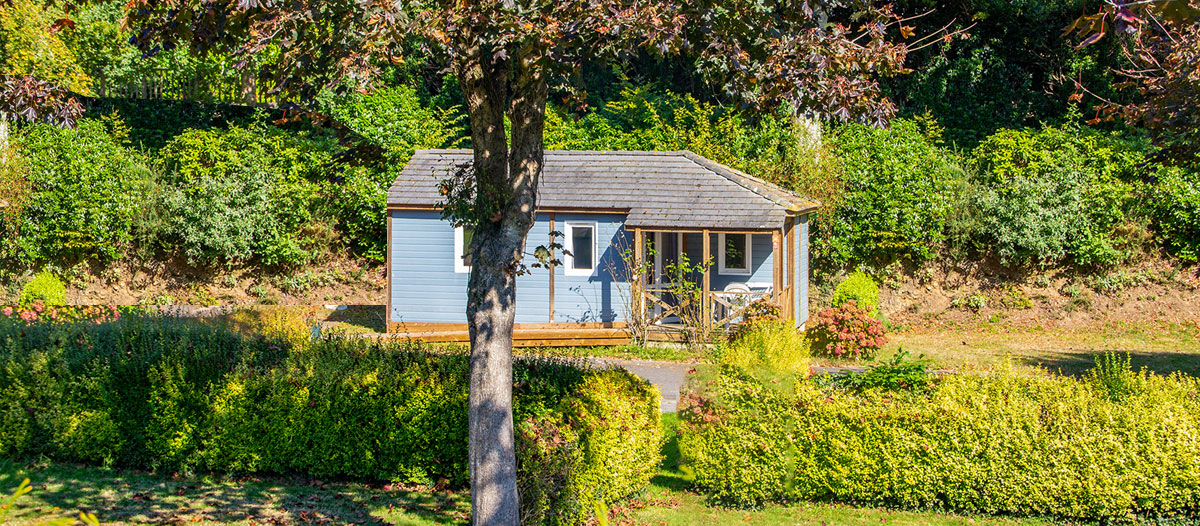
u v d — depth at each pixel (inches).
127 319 460.4
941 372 462.3
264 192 915.4
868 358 708.7
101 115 940.6
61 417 391.2
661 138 1003.9
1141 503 338.3
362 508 346.6
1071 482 339.0
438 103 1101.7
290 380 382.0
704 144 957.8
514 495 287.1
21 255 887.7
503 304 285.6
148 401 387.9
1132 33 166.7
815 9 310.0
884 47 289.6
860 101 278.4
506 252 283.6
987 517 345.4
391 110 962.1
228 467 381.7
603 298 760.3
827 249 912.9
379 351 411.2
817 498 362.6
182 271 934.4
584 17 273.3
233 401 380.2
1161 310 867.4
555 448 326.0
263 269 949.8
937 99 1082.7
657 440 370.6
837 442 354.6
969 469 346.3
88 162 891.4
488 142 283.9
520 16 276.7
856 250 917.8
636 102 1059.9
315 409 376.5
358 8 269.9
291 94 304.8
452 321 781.3
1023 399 352.8
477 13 274.7
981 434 345.4
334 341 424.5
